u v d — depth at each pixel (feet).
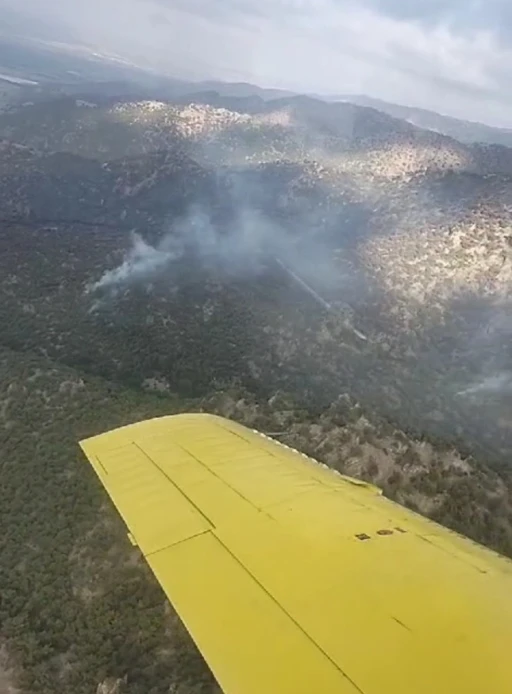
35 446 203.21
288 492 35.65
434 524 33.83
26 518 168.45
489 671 20.45
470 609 24.02
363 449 172.24
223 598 25.54
